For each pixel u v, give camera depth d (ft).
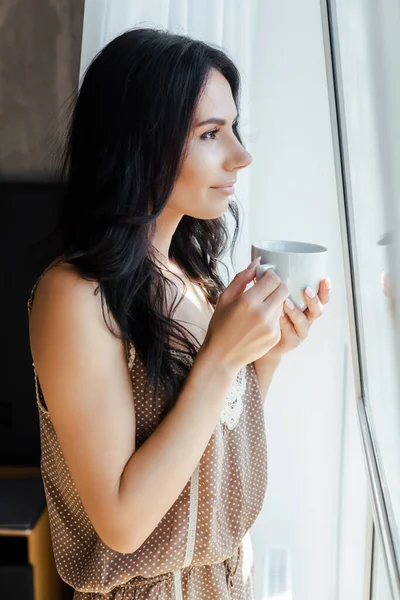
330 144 5.47
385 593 4.83
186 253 4.43
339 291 5.59
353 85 3.89
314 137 5.49
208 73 3.40
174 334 3.60
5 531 5.15
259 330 3.25
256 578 5.70
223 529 3.89
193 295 4.26
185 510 3.64
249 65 5.25
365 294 4.03
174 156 3.38
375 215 3.47
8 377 6.17
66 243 3.72
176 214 3.82
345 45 4.07
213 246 4.51
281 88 5.44
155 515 3.25
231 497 3.91
